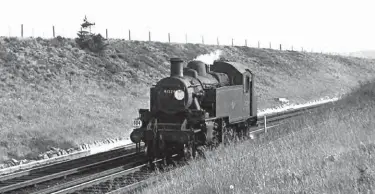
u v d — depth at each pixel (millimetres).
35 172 15031
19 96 25828
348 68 71875
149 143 16141
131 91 33094
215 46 56500
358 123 15453
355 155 10664
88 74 32875
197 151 16188
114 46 40469
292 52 69062
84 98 28750
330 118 18203
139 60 39625
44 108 24969
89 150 19844
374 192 7887
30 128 21656
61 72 31391
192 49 50125
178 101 16062
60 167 15695
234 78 19406
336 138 13430
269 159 11367
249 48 62594
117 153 18609
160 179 12484
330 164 10195
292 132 15820
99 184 12992
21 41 33469
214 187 9648
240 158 11930
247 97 19984
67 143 21031
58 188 12438
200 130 16031
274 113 32812
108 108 28375
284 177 9656
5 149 18578
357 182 8625
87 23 37469
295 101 45469
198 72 17688
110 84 32750
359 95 27375
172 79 16281
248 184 9383
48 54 33375
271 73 54500
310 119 21062
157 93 16484
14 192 12336
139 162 16219
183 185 10508
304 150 11930
